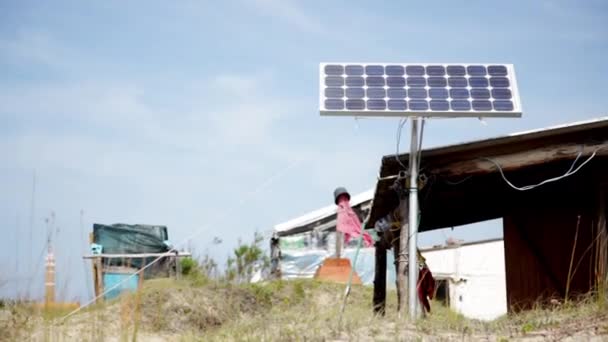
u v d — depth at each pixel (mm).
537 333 9086
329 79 12641
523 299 16688
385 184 13234
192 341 10805
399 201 13367
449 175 12656
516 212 17000
